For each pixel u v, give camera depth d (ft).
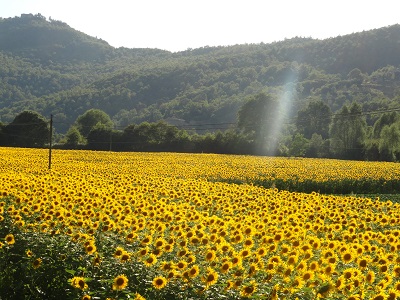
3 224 42.88
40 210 46.34
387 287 30.04
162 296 29.04
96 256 32.91
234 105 494.59
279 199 68.95
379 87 603.67
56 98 576.20
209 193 71.15
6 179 66.54
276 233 36.37
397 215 53.67
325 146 291.38
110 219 42.37
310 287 28.45
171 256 34.30
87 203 49.21
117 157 182.70
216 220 43.37
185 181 89.97
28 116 292.81
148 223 40.91
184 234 36.68
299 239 38.17
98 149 284.20
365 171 144.05
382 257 33.40
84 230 40.09
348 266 33.40
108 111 558.56
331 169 150.82
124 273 31.86
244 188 81.51
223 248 33.30
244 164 160.97
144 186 74.43
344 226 49.11
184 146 285.02
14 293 32.24
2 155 160.25
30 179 70.23
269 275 29.53
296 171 137.80
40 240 38.24
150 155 204.33
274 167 151.94
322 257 31.83
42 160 148.87
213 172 126.52
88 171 115.24
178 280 30.01
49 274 33.65
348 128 289.94
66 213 42.75
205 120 490.90
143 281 30.68
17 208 48.06
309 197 72.28
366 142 277.64
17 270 34.96
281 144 310.86
